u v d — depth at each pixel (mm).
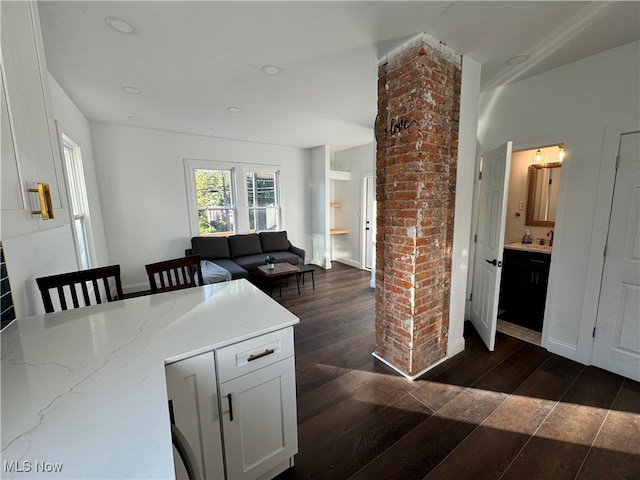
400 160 2006
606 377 2096
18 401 785
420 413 1783
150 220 4328
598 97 2064
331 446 1553
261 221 5496
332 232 5863
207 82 2488
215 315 1353
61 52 1926
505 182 2266
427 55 1826
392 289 2189
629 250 2008
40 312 1669
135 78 2377
